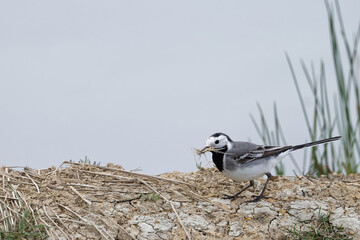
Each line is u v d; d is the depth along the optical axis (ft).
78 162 45.78
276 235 38.17
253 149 42.24
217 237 37.32
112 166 46.37
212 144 42.37
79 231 36.37
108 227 36.86
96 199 39.93
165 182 43.78
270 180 46.24
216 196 42.65
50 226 36.17
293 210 40.65
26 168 43.62
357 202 41.57
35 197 39.17
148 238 36.58
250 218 39.63
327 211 40.47
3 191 39.29
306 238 37.86
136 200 40.22
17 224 36.24
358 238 38.04
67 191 40.65
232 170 42.16
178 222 38.29
